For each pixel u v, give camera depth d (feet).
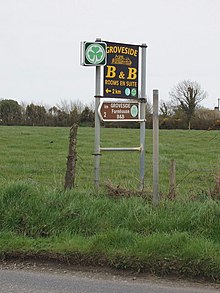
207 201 24.23
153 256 19.08
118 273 18.98
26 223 22.97
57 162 57.00
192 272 18.44
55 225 22.98
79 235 22.20
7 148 74.95
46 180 39.24
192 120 121.08
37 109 163.22
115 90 31.50
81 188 29.04
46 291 17.10
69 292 17.02
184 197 26.05
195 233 21.77
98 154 30.58
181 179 39.11
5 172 46.70
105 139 92.43
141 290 17.26
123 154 66.23
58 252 20.04
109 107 31.17
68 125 158.20
